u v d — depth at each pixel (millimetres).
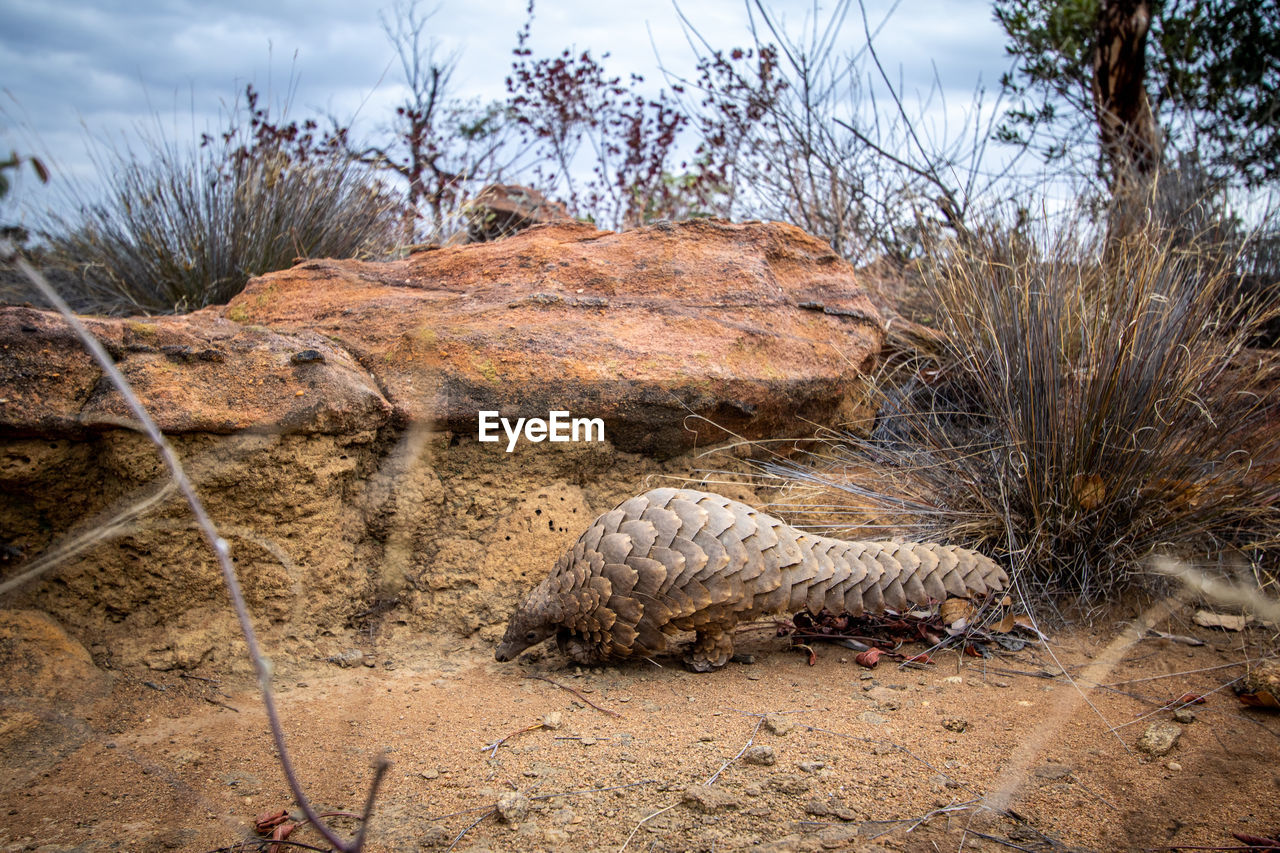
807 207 6664
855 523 4012
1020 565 3551
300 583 3066
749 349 4152
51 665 2629
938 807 2135
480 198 7141
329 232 5777
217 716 2639
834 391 4359
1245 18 6629
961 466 4023
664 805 2143
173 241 5582
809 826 2047
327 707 2742
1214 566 3561
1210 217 5152
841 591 3045
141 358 2967
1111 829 2047
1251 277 4914
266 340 3275
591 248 4633
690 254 4613
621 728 2592
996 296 4184
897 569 3133
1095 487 3629
